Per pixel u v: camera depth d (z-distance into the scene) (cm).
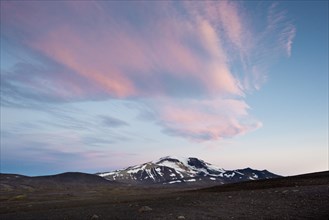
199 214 2352
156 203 3566
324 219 1791
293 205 2350
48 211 3622
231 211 2375
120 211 2945
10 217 3192
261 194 3291
